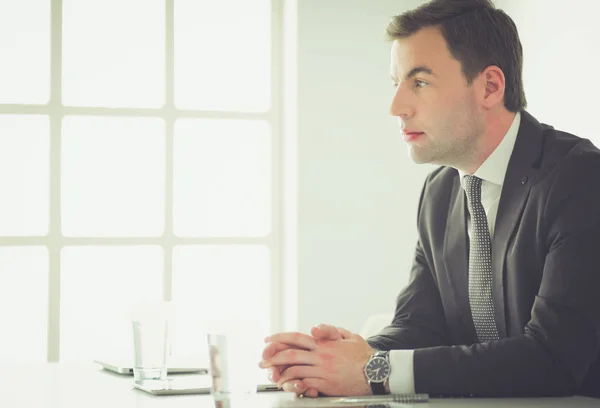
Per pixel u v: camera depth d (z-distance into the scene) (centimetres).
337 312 377
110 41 388
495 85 166
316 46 378
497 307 166
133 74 389
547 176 159
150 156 391
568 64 319
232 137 397
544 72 337
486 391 139
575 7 313
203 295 394
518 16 356
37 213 381
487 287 171
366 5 381
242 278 397
